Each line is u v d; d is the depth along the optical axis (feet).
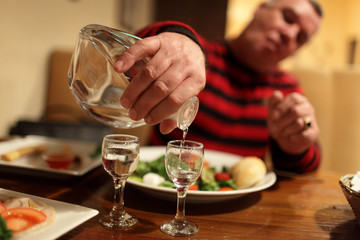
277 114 3.42
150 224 1.95
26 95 5.50
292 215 2.27
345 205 2.54
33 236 1.48
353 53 12.07
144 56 1.75
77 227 1.82
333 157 6.48
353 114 6.35
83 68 1.82
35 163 3.03
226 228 1.98
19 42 5.13
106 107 1.97
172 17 12.20
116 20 9.23
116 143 1.85
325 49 12.37
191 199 2.23
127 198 2.39
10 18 4.84
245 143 5.41
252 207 2.39
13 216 1.61
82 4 7.12
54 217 1.69
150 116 1.79
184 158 1.83
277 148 3.74
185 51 1.81
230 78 5.42
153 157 3.35
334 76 6.58
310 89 6.56
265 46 5.14
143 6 11.28
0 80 4.79
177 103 1.74
